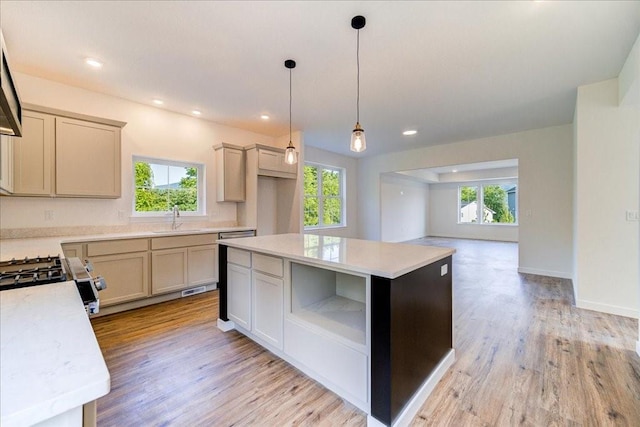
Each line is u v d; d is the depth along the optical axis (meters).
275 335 2.14
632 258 2.96
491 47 2.37
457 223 10.65
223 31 2.15
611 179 3.04
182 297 3.59
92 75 2.86
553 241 4.68
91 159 3.03
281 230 5.11
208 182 4.30
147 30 2.14
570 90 3.24
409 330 1.59
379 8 1.91
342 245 2.35
